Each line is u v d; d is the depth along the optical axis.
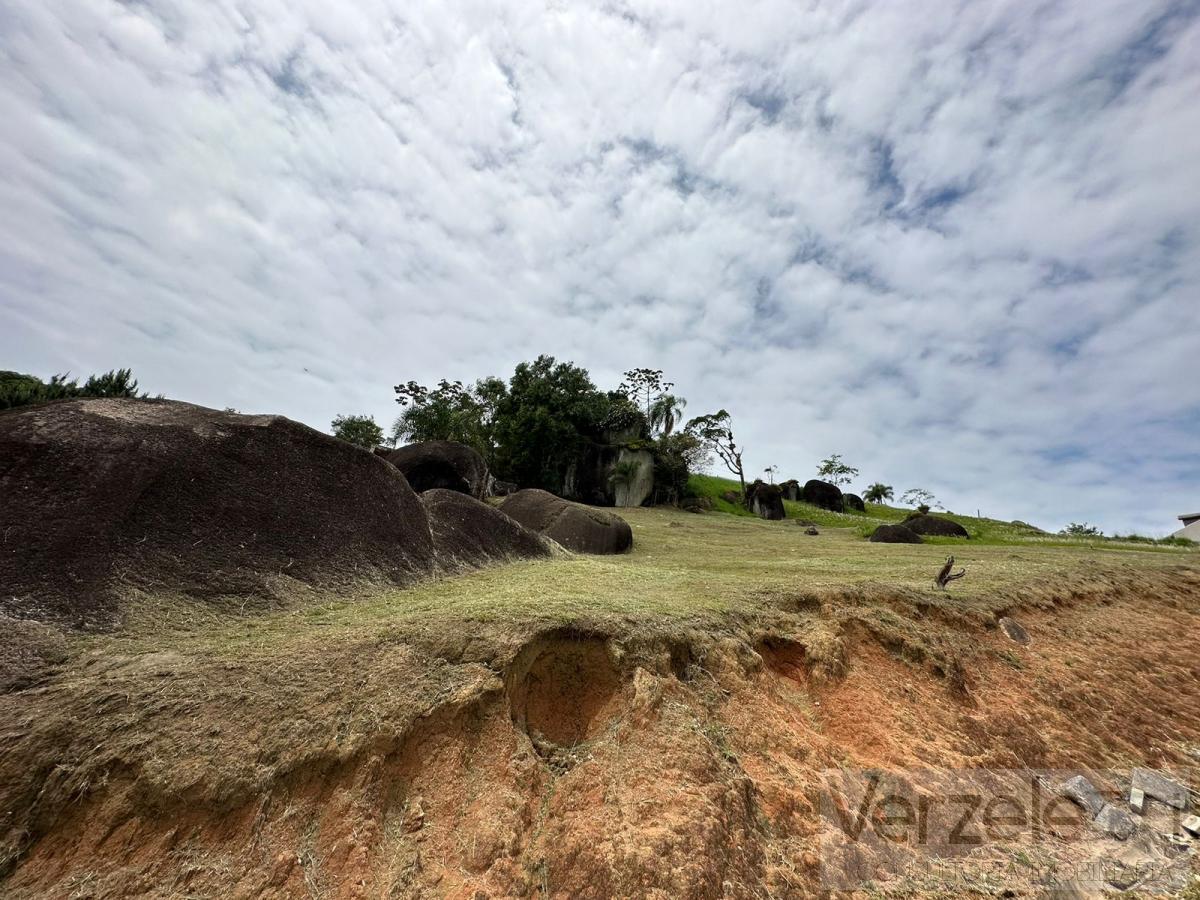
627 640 6.28
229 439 8.30
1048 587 12.62
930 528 33.16
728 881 4.44
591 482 42.72
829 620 8.59
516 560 12.51
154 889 3.56
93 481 6.65
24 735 4.03
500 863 4.09
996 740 7.39
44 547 5.79
